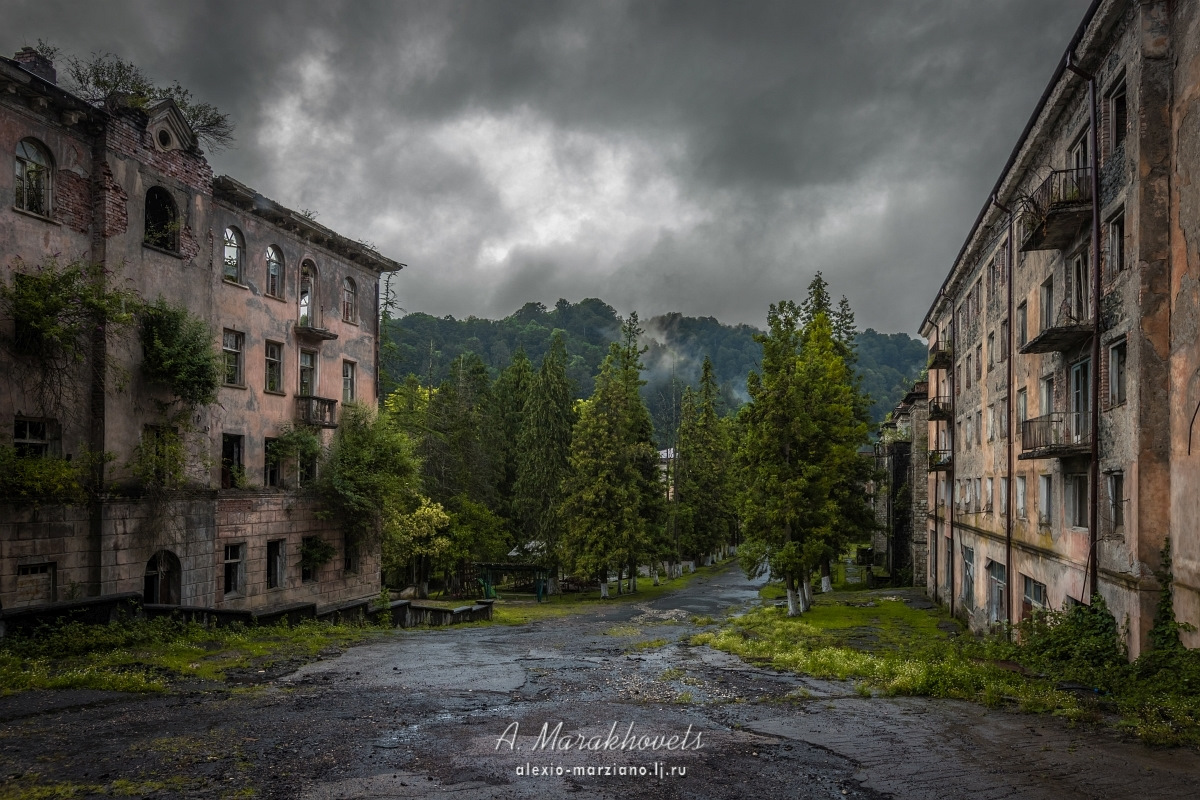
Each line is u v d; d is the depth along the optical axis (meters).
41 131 18.92
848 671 14.91
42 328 17.48
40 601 18.20
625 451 45.84
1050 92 17.95
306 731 9.65
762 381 32.47
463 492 49.28
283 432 27.95
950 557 33.75
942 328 39.31
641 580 57.81
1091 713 11.06
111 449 20.06
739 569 66.75
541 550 49.09
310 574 29.50
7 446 17.36
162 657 14.88
